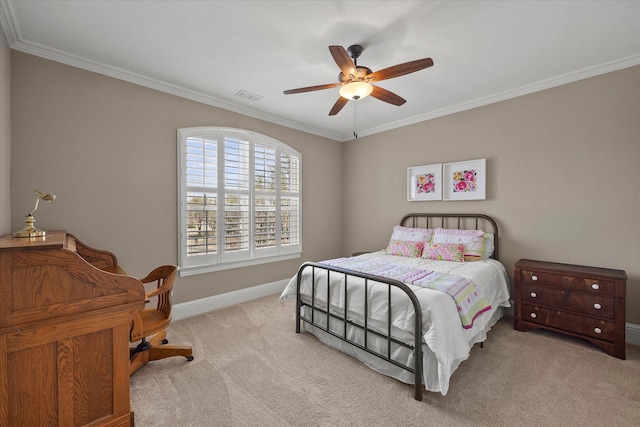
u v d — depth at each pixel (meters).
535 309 2.61
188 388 1.83
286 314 3.12
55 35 2.04
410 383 1.84
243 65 2.49
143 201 2.74
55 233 1.81
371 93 2.28
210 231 3.19
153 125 2.79
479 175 3.29
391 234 4.20
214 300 3.26
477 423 1.52
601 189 2.57
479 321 2.16
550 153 2.83
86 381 1.15
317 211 4.45
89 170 2.43
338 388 1.83
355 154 4.65
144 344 2.03
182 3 1.73
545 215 2.88
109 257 2.33
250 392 1.79
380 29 1.99
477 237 3.15
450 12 1.82
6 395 0.99
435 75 2.69
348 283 2.25
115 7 1.76
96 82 2.46
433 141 3.71
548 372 2.00
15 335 1.00
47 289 1.06
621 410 1.61
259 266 3.71
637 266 2.41
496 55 2.34
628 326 2.44
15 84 2.10
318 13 1.83
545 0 1.72
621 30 2.00
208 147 3.17
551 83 2.78
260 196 3.67
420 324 1.72
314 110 3.59
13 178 2.10
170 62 2.44
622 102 2.46
